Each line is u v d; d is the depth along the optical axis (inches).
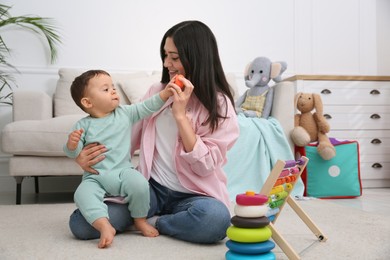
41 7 114.4
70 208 75.7
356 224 60.0
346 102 116.2
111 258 40.3
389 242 48.7
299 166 49.1
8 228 56.6
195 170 49.3
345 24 132.1
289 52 128.5
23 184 112.7
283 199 48.0
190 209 46.3
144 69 120.2
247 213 36.8
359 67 132.9
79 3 116.3
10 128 78.9
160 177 52.7
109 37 118.2
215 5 124.1
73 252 42.8
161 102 51.1
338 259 41.3
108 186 48.9
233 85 114.3
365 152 116.6
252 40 126.2
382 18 134.5
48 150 79.4
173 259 40.0
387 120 117.9
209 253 42.3
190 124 49.1
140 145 55.3
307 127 101.3
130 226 53.2
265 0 127.0
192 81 49.6
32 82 114.0
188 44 48.8
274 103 99.4
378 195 101.4
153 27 120.8
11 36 112.7
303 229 56.6
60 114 103.5
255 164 90.2
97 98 49.9
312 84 114.7
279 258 41.9
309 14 129.8
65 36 115.6
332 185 96.1
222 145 49.9
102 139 49.9
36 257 41.0
